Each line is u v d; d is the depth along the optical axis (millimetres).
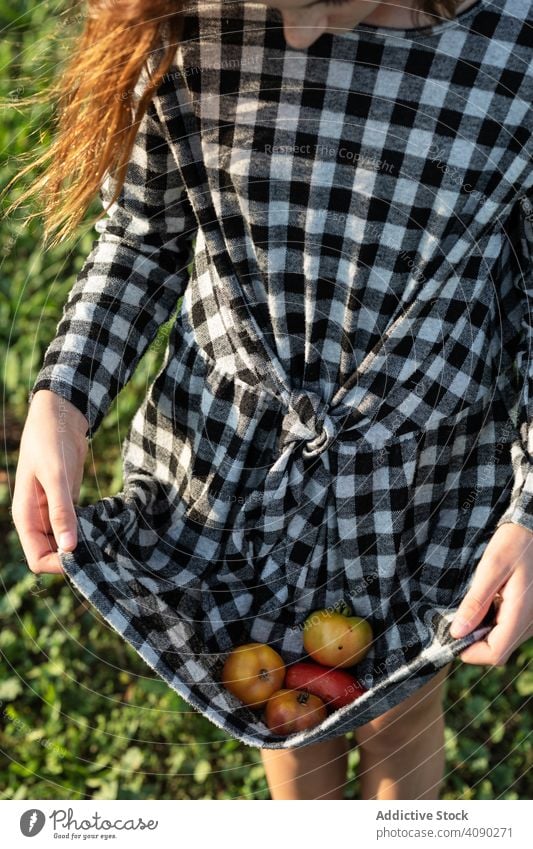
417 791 1981
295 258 1425
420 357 1440
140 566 1588
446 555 1580
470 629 1375
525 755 2578
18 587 2914
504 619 1370
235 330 1502
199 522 1608
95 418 1558
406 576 1587
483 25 1253
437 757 1987
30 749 2604
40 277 3373
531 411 1465
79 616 2900
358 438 1492
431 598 1583
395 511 1521
